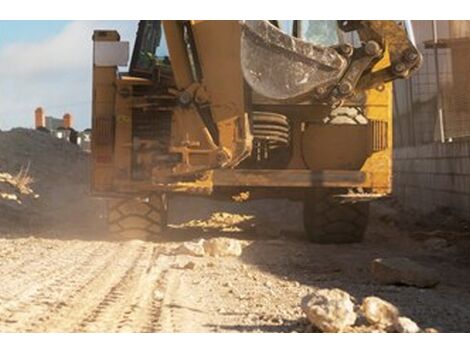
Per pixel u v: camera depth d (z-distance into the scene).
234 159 11.30
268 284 8.34
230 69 11.27
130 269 9.17
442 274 9.55
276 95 9.70
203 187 11.45
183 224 15.12
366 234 13.83
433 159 16.97
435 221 15.27
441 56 16.20
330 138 11.92
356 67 9.90
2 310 6.52
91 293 7.50
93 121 12.15
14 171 24.02
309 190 12.60
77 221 15.68
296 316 6.64
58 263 9.55
